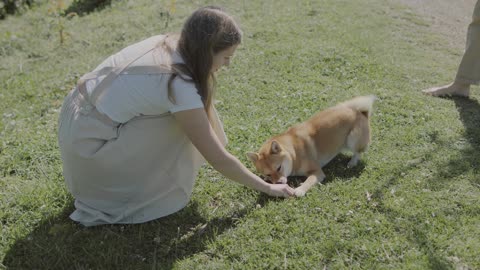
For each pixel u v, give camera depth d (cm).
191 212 347
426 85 573
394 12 906
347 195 356
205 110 304
